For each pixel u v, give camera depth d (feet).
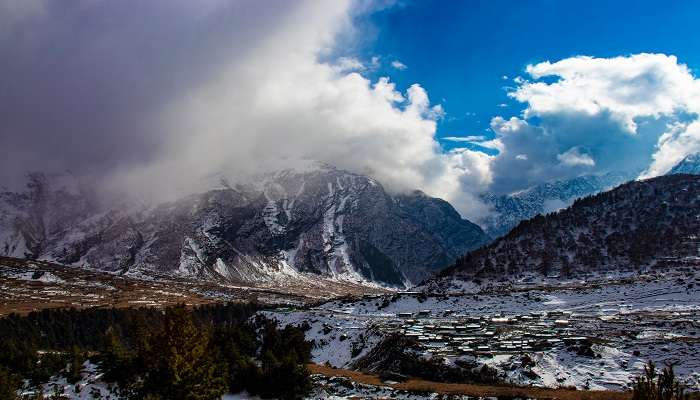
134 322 332.19
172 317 208.85
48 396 295.69
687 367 338.95
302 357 406.62
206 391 206.18
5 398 263.29
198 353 206.18
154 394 202.80
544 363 372.99
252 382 297.53
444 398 275.80
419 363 414.21
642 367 349.20
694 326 426.51
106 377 314.96
